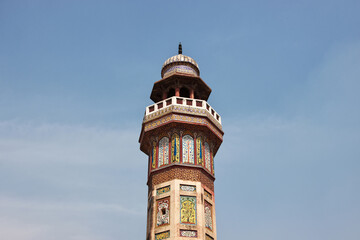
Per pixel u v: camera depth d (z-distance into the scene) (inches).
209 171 1249.4
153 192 1179.3
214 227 1172.5
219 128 1347.2
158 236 1090.7
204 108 1291.8
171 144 1227.2
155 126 1270.9
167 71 1444.4
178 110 1253.7
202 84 1397.6
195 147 1229.7
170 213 1099.9
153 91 1440.7
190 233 1069.8
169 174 1174.3
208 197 1200.2
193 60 1466.5
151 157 1269.7
